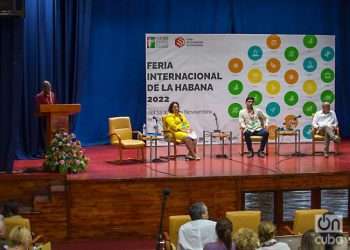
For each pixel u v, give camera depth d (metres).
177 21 15.77
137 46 15.65
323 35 15.73
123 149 14.12
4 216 9.52
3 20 11.29
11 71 11.40
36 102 13.31
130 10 15.55
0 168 11.55
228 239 6.89
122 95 15.68
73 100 14.87
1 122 11.47
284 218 11.70
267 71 15.52
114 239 11.20
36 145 14.22
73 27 14.83
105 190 11.11
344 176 11.84
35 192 11.06
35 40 14.31
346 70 16.59
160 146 15.14
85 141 15.37
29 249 6.53
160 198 11.23
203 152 13.79
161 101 14.94
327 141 13.52
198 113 15.19
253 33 15.99
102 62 15.47
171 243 8.57
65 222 11.05
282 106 15.63
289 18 16.23
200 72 15.14
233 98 15.37
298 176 11.62
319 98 15.80
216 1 15.91
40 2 14.33
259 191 11.53
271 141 15.65
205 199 11.34
